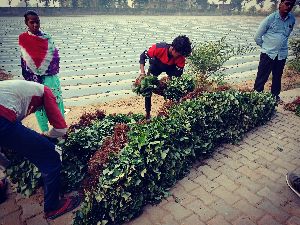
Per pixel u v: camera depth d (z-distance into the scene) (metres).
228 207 3.62
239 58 14.25
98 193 3.23
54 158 3.23
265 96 5.84
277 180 4.16
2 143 2.85
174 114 4.40
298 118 6.29
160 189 3.82
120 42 18.66
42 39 4.38
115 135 3.90
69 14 41.41
